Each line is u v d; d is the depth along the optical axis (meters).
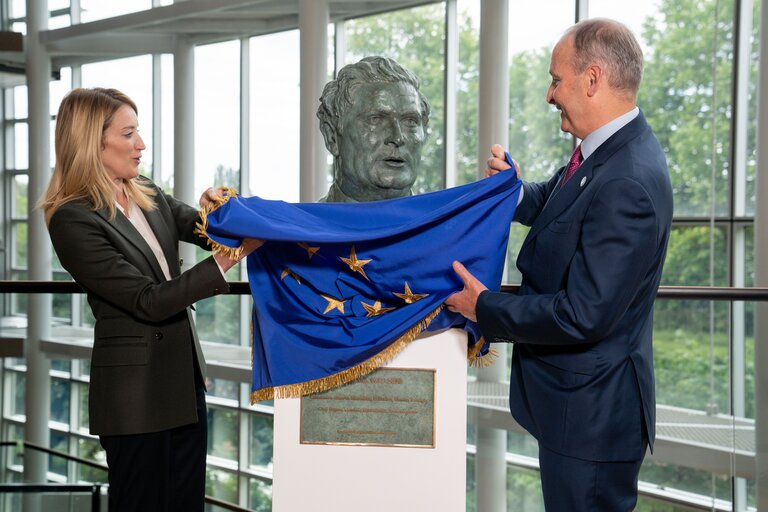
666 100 6.74
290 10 8.42
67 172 2.14
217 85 9.62
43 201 2.16
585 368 1.88
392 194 2.35
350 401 2.10
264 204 2.05
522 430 5.44
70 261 2.10
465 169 7.98
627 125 1.89
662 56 6.73
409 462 2.10
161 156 10.07
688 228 6.59
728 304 5.29
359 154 2.30
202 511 2.45
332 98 2.38
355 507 2.12
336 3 8.07
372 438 2.11
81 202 2.13
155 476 2.25
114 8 9.95
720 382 5.30
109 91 2.21
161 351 2.21
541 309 1.81
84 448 6.89
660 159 1.87
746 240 5.98
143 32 9.59
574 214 1.85
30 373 6.70
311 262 2.07
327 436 2.11
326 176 7.78
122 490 2.24
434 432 2.09
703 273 6.50
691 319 6.40
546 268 1.92
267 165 9.28
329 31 8.66
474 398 5.76
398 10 8.23
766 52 5.29
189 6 8.74
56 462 5.47
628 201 1.76
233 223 1.96
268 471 8.71
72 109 2.14
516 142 7.49
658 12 6.72
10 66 10.45
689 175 6.61
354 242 2.01
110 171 2.21
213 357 8.86
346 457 2.11
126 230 2.17
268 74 9.18
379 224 2.03
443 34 8.00
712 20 6.40
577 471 1.89
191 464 2.41
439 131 8.12
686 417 5.26
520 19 7.36
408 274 2.01
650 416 1.91
